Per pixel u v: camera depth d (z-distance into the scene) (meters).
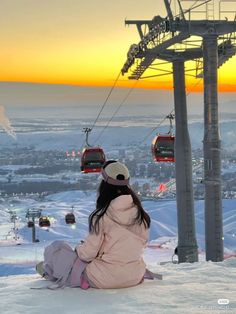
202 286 4.89
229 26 17.41
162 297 4.42
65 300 4.41
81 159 31.17
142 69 21.86
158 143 26.75
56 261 5.08
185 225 19.41
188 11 17.30
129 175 4.95
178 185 19.78
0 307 4.20
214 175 17.03
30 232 155.12
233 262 6.73
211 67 17.44
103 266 4.86
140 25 20.80
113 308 4.07
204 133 17.36
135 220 4.88
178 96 20.45
